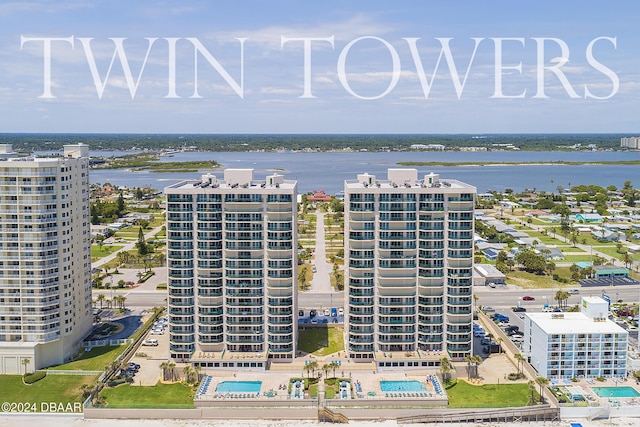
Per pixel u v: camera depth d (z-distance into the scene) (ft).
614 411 622.95
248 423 615.57
